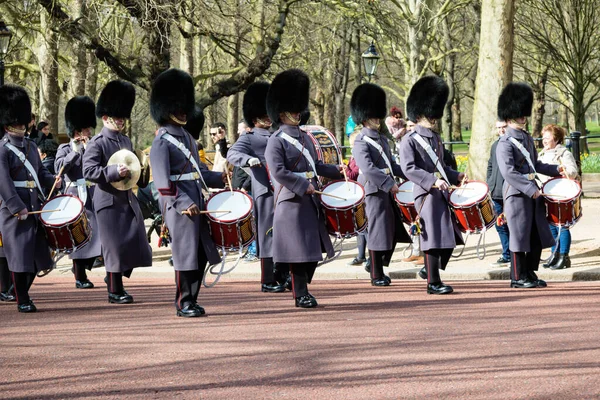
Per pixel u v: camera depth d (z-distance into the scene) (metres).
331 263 17.56
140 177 13.43
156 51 24.75
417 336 9.72
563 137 14.39
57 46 33.00
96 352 9.28
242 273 17.02
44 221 12.44
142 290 15.09
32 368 8.61
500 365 8.27
